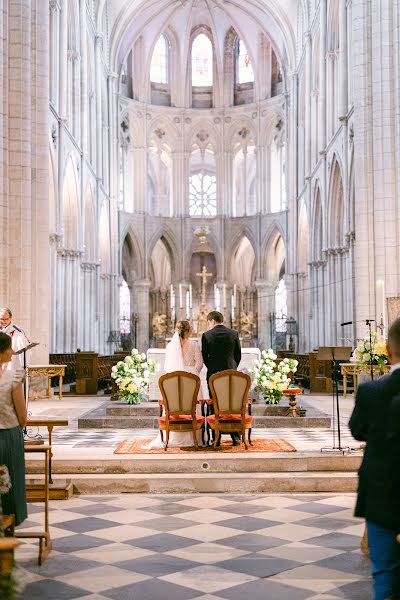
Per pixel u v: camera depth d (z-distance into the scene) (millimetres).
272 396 17016
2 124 21344
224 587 6754
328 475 11258
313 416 16562
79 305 35969
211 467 11586
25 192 21578
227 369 12953
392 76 23875
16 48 21562
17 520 7281
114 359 31031
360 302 24375
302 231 46219
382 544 5133
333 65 35375
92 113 40375
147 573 7176
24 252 21547
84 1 36375
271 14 47156
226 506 10102
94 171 40531
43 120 23812
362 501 5328
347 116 30688
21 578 4676
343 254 35000
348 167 30266
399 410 5102
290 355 33062
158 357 18656
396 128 23797
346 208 30812
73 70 35156
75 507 10086
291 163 47219
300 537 8453
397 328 5297
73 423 17016
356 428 5375
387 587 5055
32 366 22406
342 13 31391
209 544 8164
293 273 47125
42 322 23562
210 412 14070
